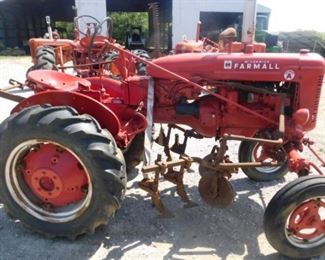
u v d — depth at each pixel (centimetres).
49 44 893
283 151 327
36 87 348
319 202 270
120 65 404
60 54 823
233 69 315
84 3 1652
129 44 1794
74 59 830
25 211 299
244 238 306
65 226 291
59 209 300
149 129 310
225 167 305
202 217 334
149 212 339
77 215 288
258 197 372
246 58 314
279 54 322
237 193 379
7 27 2264
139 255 282
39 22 2403
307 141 331
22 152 289
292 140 318
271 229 267
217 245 296
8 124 281
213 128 342
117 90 366
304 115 304
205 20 1984
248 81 324
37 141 278
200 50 689
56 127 269
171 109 347
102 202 279
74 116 276
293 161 287
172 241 300
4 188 296
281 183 403
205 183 319
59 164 288
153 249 289
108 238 301
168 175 332
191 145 504
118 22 2638
